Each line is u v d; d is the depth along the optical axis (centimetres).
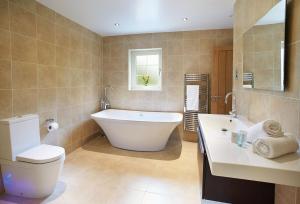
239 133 125
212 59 351
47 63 258
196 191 205
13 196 197
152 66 397
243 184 148
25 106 226
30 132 215
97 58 387
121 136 320
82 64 338
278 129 112
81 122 341
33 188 190
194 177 234
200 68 360
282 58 122
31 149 210
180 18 295
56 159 193
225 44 347
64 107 295
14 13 210
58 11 269
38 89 245
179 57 368
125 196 197
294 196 111
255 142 107
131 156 298
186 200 191
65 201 188
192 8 256
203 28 347
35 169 185
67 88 300
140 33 382
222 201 152
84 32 341
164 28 347
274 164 92
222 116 235
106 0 233
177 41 367
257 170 90
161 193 202
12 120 194
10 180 198
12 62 209
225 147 118
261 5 159
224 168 94
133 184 219
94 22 314
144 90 392
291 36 115
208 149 114
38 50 243
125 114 389
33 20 234
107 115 377
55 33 271
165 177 234
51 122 259
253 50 175
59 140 286
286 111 120
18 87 217
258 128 121
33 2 233
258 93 167
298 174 86
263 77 154
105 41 403
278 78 128
